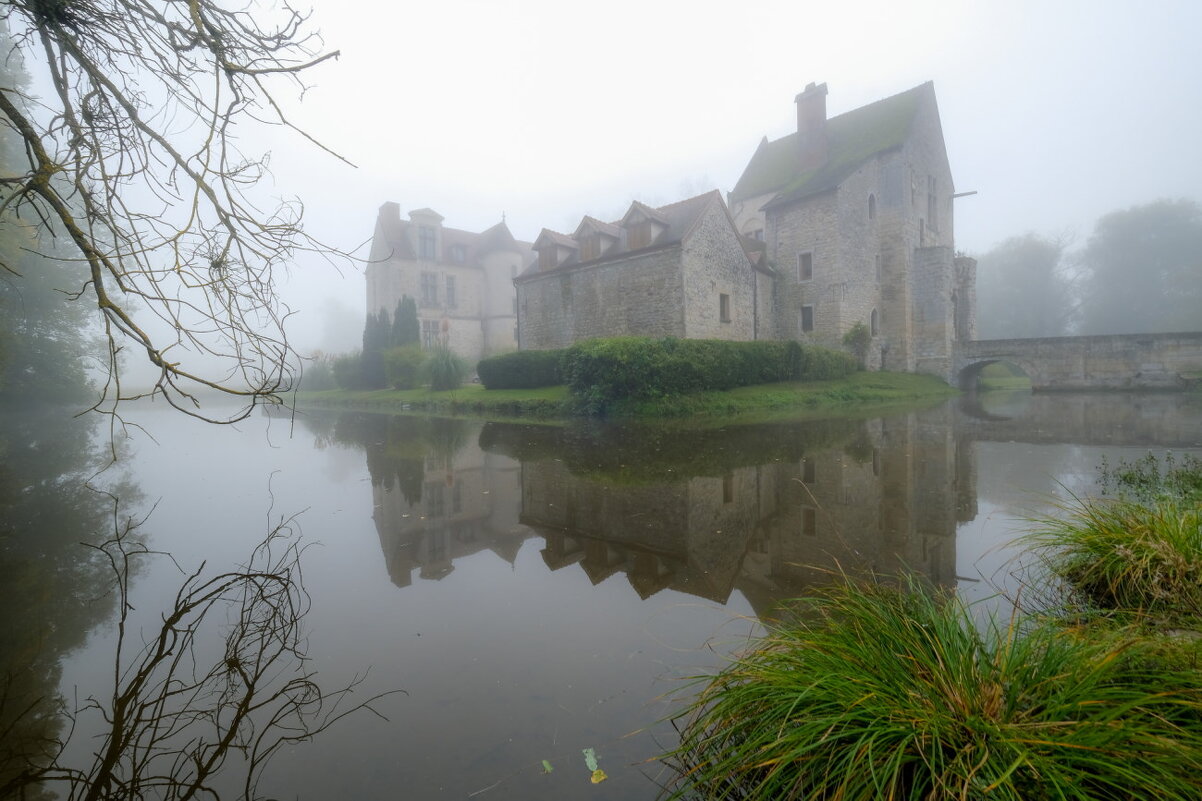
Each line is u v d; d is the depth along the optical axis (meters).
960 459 8.14
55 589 3.87
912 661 1.95
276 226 4.02
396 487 7.29
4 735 2.35
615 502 6.21
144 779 2.08
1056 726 1.57
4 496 6.79
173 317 3.61
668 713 2.38
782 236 26.39
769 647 2.30
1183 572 2.73
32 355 19.84
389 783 2.01
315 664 2.87
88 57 3.90
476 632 3.20
